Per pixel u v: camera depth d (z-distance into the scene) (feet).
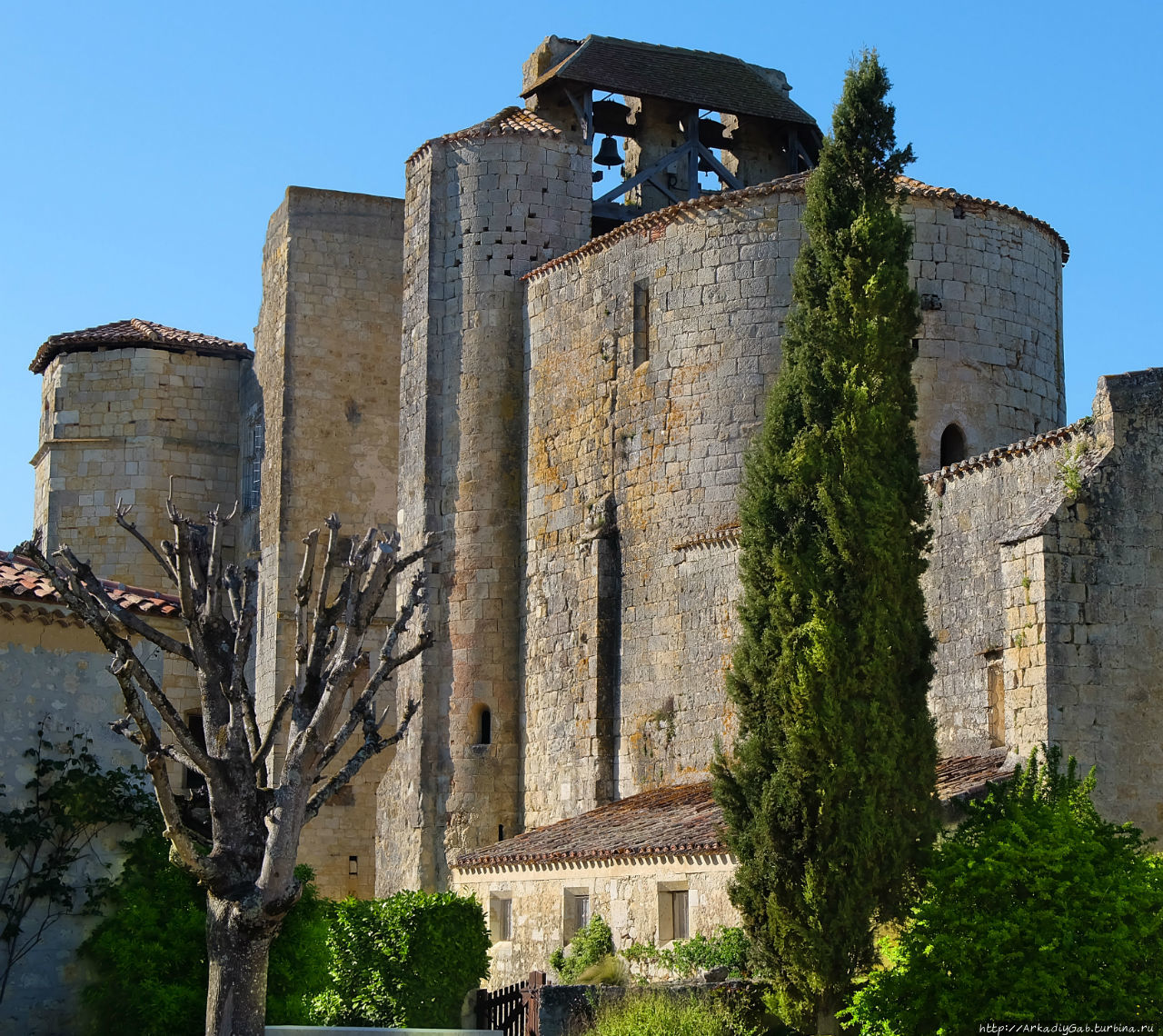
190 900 104.01
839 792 92.94
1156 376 102.53
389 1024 109.81
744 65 179.93
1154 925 83.10
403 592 165.99
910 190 143.02
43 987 102.06
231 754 89.92
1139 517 100.63
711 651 138.31
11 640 105.29
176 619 112.57
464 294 165.07
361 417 197.47
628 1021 92.02
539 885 126.00
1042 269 148.87
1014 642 99.91
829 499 95.91
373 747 92.38
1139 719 98.68
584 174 167.73
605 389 152.66
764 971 94.63
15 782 104.17
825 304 100.37
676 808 126.72
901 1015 84.33
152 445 211.00
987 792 95.40
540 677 156.66
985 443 142.31
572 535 154.51
